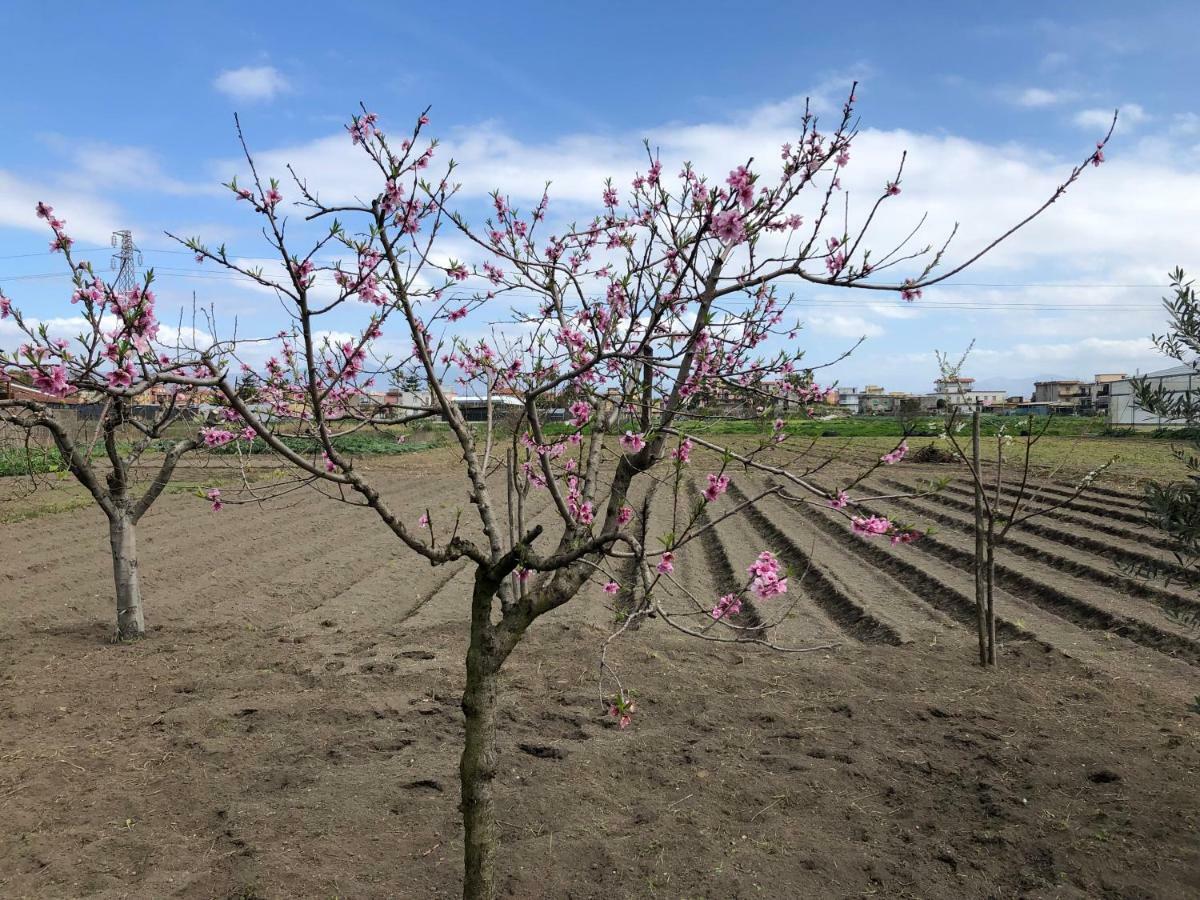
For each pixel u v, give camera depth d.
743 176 2.87
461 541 3.27
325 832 4.47
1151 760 5.27
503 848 4.31
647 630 8.48
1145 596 9.27
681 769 5.26
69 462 7.82
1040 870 4.14
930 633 8.51
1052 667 7.35
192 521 15.65
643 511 3.64
